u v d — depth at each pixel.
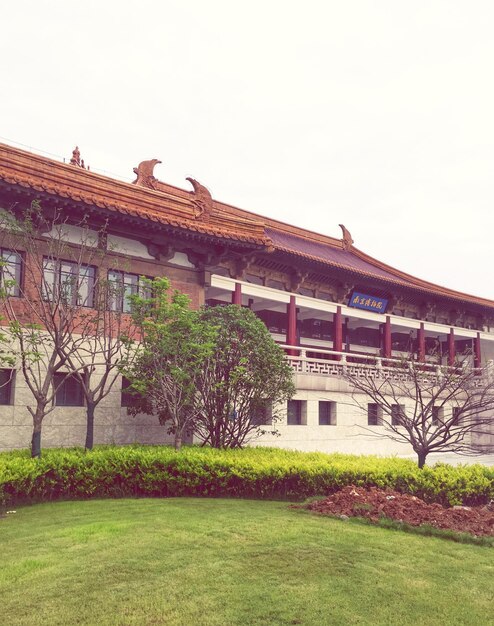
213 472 15.06
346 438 27.75
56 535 10.12
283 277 33.28
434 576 8.69
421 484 15.21
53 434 18.62
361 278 36.16
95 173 20.84
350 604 7.38
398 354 45.72
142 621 6.71
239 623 6.71
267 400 18.52
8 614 6.86
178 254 23.41
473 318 48.62
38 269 17.47
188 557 8.92
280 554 9.23
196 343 17.27
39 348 18.22
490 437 32.78
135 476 14.89
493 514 13.36
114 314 20.09
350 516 12.44
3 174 16.88
